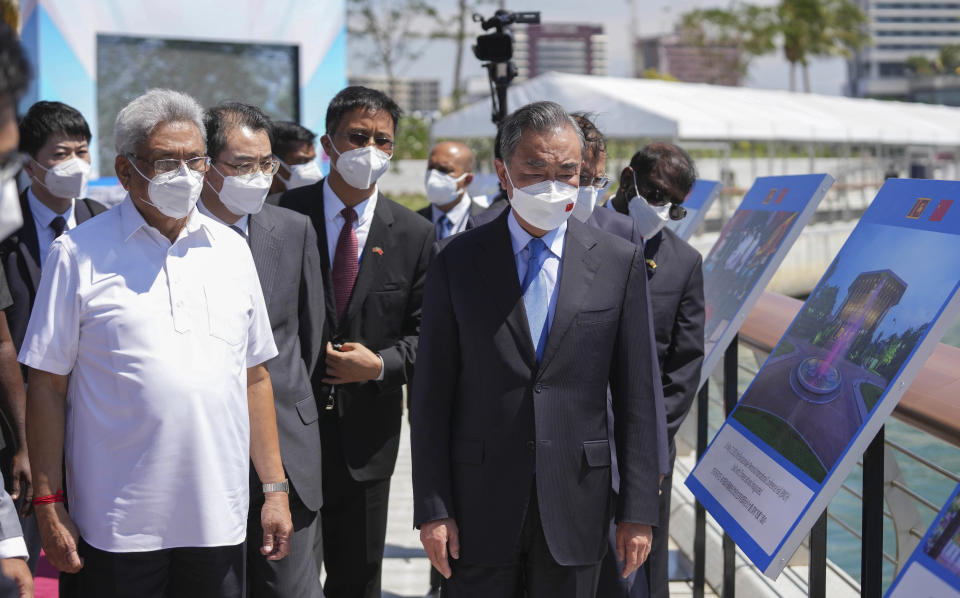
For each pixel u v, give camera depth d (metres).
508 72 4.85
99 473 2.14
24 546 1.99
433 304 2.32
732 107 20.66
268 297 2.73
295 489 2.66
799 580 3.54
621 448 2.32
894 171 23.34
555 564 2.26
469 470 2.26
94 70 7.58
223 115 2.71
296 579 2.71
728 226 3.89
